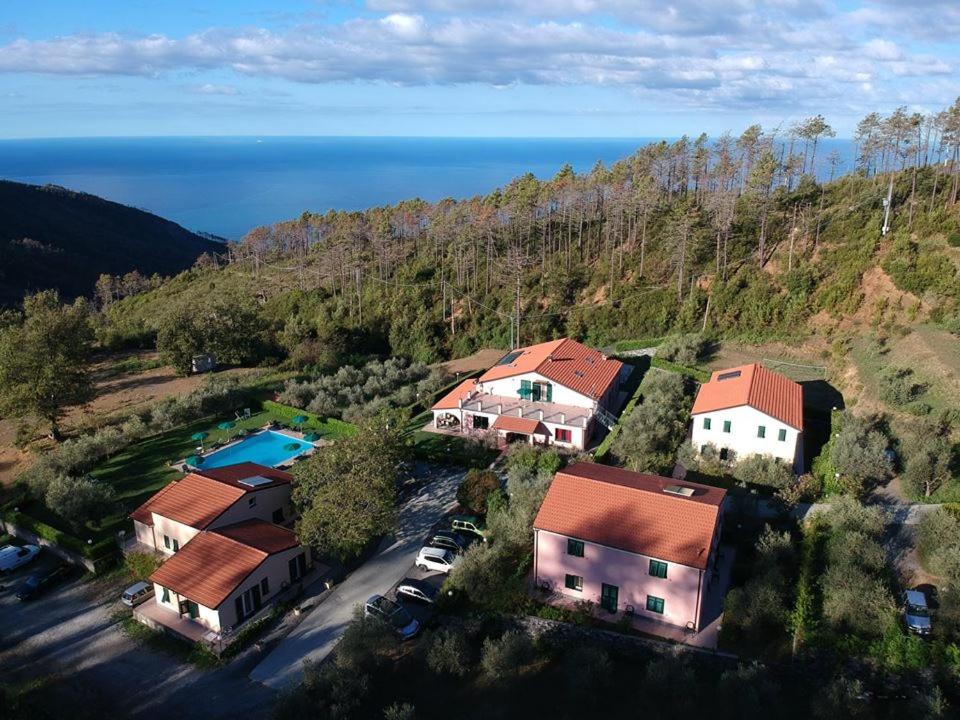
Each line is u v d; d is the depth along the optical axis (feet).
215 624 110.63
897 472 140.56
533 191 336.29
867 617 95.96
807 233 265.54
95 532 144.66
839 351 207.92
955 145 258.16
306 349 271.49
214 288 443.32
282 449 188.85
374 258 390.01
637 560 106.11
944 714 81.41
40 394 188.03
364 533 123.44
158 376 265.13
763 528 125.59
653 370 219.82
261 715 93.50
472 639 106.32
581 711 90.63
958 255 212.84
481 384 198.29
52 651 110.42
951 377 162.71
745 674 89.45
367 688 94.48
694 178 353.10
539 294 307.37
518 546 127.13
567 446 174.81
